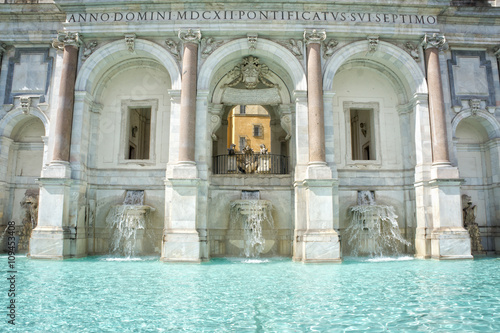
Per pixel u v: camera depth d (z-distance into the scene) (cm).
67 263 1404
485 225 1897
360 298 809
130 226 1650
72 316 664
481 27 1850
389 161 1856
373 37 1702
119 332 578
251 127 4675
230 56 1736
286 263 1472
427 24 1714
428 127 1702
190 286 950
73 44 1672
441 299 797
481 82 1828
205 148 1622
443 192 1598
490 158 1895
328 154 1630
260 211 1712
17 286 935
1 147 1784
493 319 650
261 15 1664
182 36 1642
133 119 2450
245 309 716
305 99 1650
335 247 1474
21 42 1795
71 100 1659
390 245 1784
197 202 1562
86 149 1716
